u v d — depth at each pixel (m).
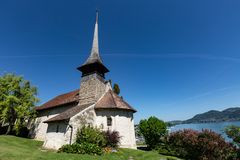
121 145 20.11
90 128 18.22
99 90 24.27
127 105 23.61
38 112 32.38
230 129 13.82
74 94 29.03
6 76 30.23
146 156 15.65
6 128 32.25
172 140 18.80
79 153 14.15
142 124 25.41
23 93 30.36
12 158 9.95
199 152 15.20
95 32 30.88
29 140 25.25
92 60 27.17
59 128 19.88
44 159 10.45
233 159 13.19
